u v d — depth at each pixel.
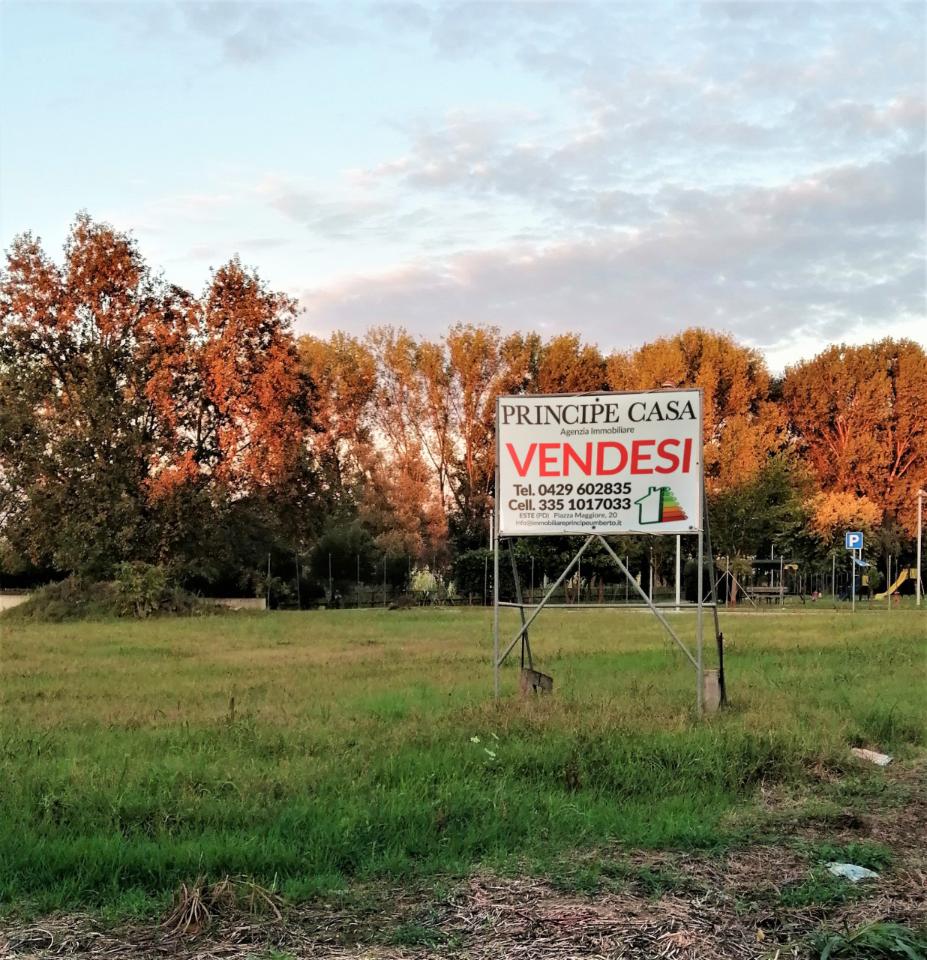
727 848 6.59
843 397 62.28
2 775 8.21
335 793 7.66
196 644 24.30
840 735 10.22
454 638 25.91
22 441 41.66
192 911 5.24
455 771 8.36
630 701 12.25
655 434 12.22
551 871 6.04
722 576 57.34
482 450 64.44
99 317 43.81
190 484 43.41
